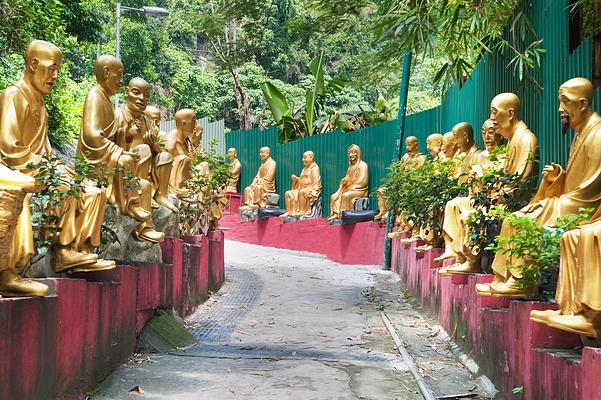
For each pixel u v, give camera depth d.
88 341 6.59
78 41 19.44
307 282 14.97
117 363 7.52
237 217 24.84
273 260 19.38
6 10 12.06
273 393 6.74
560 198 6.48
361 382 7.24
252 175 25.62
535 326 5.67
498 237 6.09
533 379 5.61
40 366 5.45
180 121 12.96
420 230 13.27
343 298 12.95
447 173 11.15
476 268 8.79
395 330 10.00
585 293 4.68
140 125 9.83
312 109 23.52
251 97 35.78
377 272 16.47
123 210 8.70
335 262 19.06
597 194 6.37
